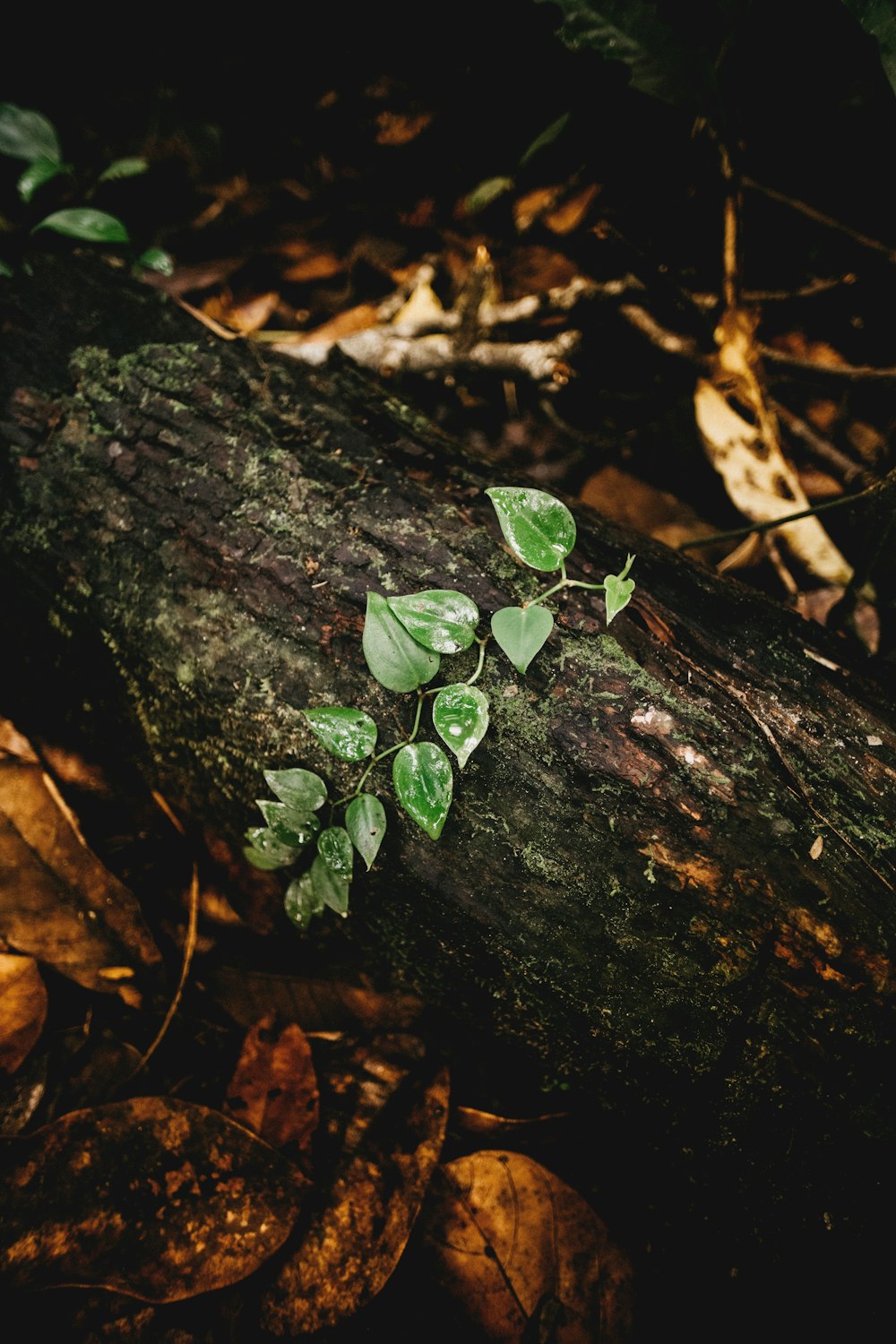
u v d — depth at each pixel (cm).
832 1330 50
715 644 55
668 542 74
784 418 73
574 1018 53
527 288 81
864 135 74
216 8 83
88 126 85
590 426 78
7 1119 56
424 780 51
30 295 62
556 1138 59
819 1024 50
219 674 56
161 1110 55
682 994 51
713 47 71
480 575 55
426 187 82
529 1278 55
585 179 79
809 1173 50
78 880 61
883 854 51
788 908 50
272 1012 60
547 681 53
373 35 80
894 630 65
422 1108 58
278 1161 55
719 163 74
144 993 61
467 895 53
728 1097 51
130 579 58
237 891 64
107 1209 53
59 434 60
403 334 77
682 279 78
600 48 67
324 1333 53
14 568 60
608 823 51
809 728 53
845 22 71
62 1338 52
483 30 77
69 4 84
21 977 58
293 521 57
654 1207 55
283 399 60
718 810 51
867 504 64
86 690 61
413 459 59
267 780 53
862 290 76
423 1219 56
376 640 52
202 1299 53
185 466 58
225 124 84
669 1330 55
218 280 82
